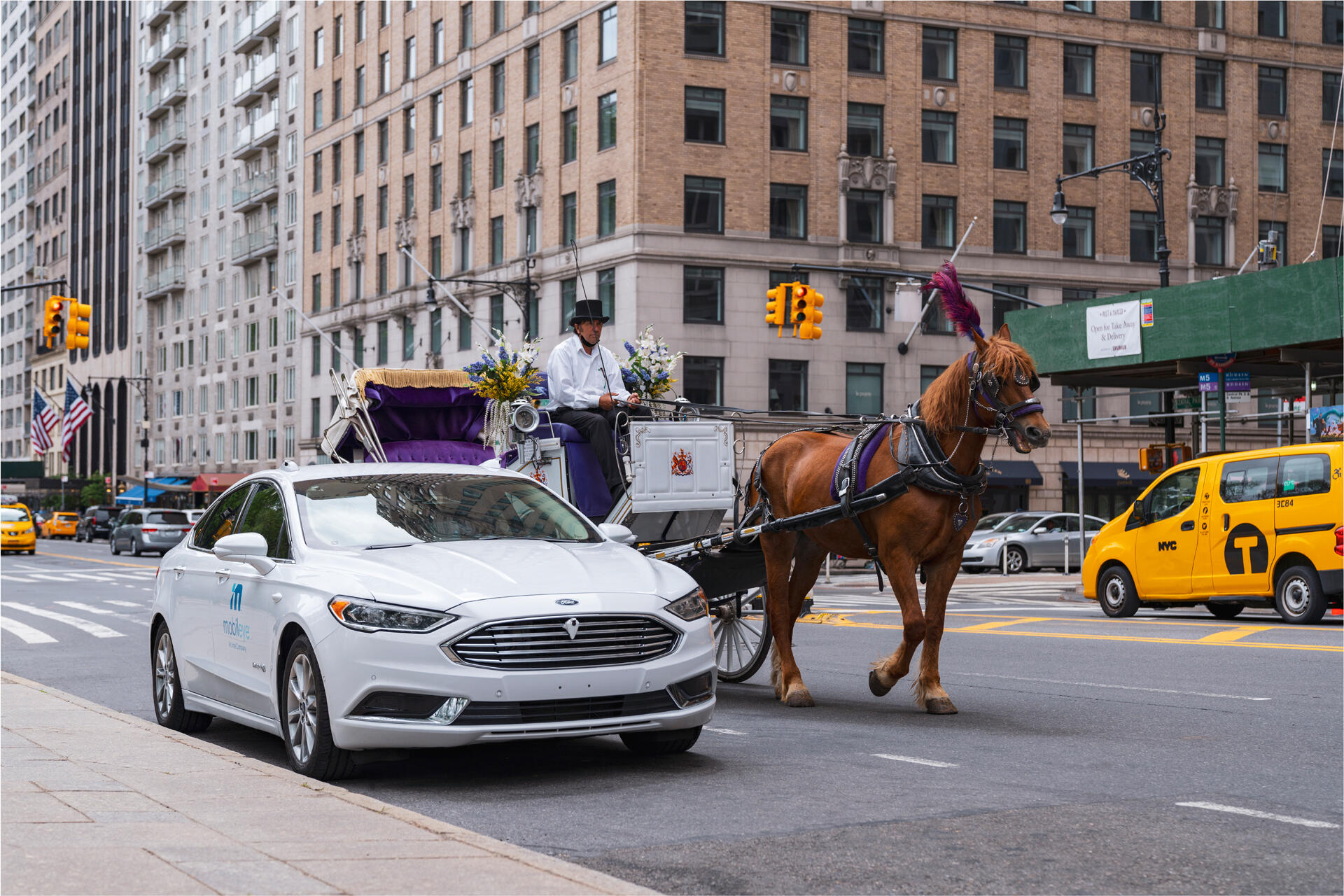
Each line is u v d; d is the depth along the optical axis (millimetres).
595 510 10805
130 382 97875
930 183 47844
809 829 5855
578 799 6621
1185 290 24453
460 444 11820
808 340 45812
